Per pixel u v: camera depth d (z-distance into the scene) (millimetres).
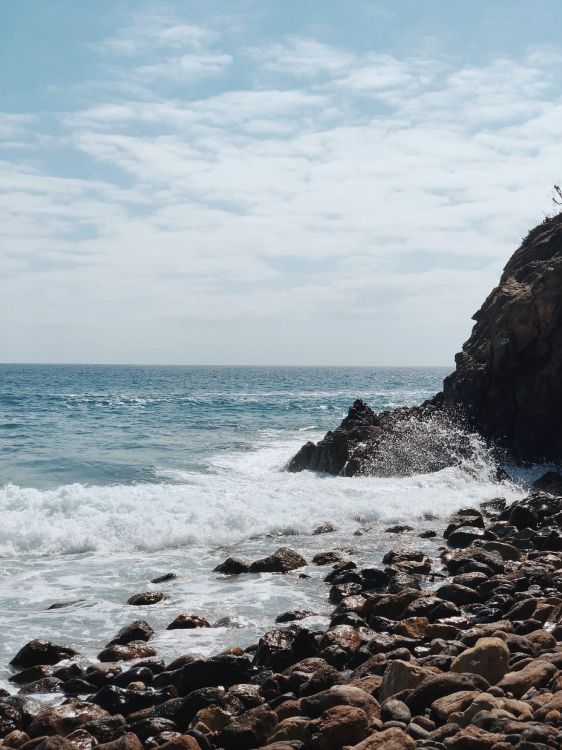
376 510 19922
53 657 10055
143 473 27703
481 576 12828
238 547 16672
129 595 13109
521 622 10164
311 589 13305
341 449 28078
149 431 44000
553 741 6277
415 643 9742
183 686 8844
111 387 114375
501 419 28906
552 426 28016
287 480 25891
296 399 80062
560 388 27531
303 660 9180
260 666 9367
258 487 23062
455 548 16406
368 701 7625
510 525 17688
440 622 10391
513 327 28344
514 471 27188
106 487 21156
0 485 24984
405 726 7148
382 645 9516
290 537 17672
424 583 13109
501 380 29016
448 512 20781
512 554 15078
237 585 13594
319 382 147125
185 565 15094
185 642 10641
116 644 10539
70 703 8273
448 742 6492
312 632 9766
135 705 8383
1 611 12250
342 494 22016
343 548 16250
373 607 11484
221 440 40031
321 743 6895
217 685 8836
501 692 7609
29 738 7629
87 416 54594
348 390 107188
